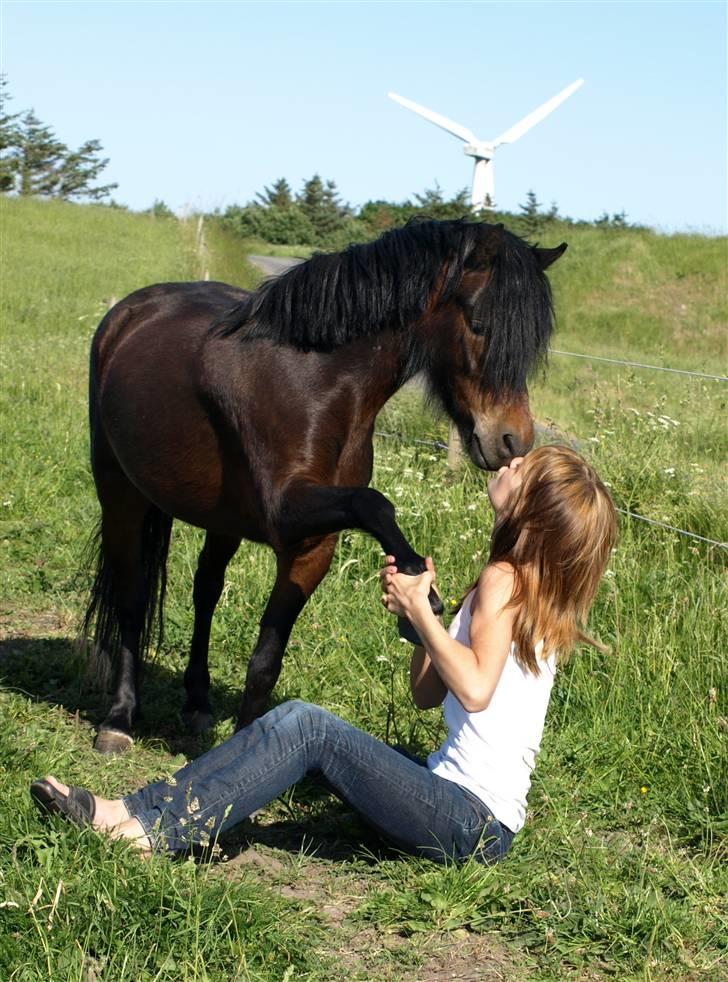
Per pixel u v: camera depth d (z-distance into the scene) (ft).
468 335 10.78
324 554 11.13
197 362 12.01
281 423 11.02
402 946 8.83
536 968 8.63
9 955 7.82
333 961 8.49
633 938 8.87
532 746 9.71
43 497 22.77
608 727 12.84
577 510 9.07
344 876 10.00
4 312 50.80
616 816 11.32
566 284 77.41
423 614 9.00
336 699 14.01
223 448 11.83
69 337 45.03
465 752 9.61
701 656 14.19
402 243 11.00
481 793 9.55
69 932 8.06
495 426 10.82
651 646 14.30
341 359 11.18
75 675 14.93
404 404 26.53
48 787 9.34
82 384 34.01
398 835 9.54
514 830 9.72
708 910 9.34
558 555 9.08
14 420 28.35
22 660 15.07
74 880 8.64
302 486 10.66
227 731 13.62
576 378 32.32
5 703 13.73
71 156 201.77
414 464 23.47
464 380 10.93
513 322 10.61
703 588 15.71
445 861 9.61
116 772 12.04
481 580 9.28
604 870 9.95
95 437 14.34
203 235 102.42
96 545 14.84
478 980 8.41
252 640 16.16
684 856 10.56
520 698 9.45
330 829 10.87
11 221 88.58
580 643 14.47
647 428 22.27
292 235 159.63
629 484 20.44
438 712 13.41
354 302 10.98
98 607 14.57
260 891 9.20
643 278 77.61
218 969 8.07
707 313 72.79
